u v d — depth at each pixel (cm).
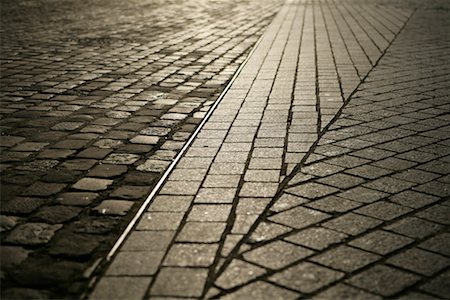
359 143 433
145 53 865
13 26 1180
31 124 491
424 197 333
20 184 357
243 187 351
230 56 842
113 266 260
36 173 376
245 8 1627
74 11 1497
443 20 1240
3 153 414
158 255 269
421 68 724
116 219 309
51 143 439
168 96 596
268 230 294
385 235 288
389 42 937
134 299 235
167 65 770
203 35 1065
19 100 575
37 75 702
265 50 886
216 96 599
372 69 722
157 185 355
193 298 234
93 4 1728
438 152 410
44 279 250
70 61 798
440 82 643
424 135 450
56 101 573
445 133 455
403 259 264
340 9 1534
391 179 360
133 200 334
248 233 291
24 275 253
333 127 476
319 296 235
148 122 500
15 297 236
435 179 360
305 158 401
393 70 714
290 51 870
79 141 445
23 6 1638
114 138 454
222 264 261
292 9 1566
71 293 239
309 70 724
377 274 252
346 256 267
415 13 1394
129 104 562
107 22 1258
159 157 410
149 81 670
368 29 1105
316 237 286
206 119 508
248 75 700
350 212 314
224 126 486
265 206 323
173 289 241
